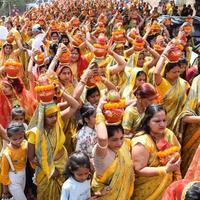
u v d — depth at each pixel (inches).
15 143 200.5
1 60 375.2
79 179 170.9
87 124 206.7
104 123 160.4
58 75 254.5
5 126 233.9
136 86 255.6
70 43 359.6
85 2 1191.6
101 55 265.7
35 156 195.2
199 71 287.7
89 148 202.8
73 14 892.0
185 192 113.0
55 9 952.9
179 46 228.8
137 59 293.9
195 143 211.9
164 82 226.5
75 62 315.6
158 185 169.2
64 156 198.7
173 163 165.2
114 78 286.0
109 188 163.5
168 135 176.7
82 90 220.5
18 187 203.6
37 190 202.7
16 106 235.9
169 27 636.1
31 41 483.2
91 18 709.9
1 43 447.2
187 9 998.4
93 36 385.7
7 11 1736.0
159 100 211.9
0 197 214.1
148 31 396.5
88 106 206.8
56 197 197.8
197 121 206.4
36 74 273.4
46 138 191.5
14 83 243.1
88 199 172.9
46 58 313.1
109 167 161.9
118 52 327.3
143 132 175.0
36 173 197.6
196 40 577.9
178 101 227.3
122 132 162.2
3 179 203.2
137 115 201.9
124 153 165.2
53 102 190.9
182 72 279.7
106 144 157.5
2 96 234.8
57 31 411.2
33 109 249.9
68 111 211.0
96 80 228.7
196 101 211.0
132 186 168.2
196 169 159.0
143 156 168.4
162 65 224.2
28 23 544.7
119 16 593.9
